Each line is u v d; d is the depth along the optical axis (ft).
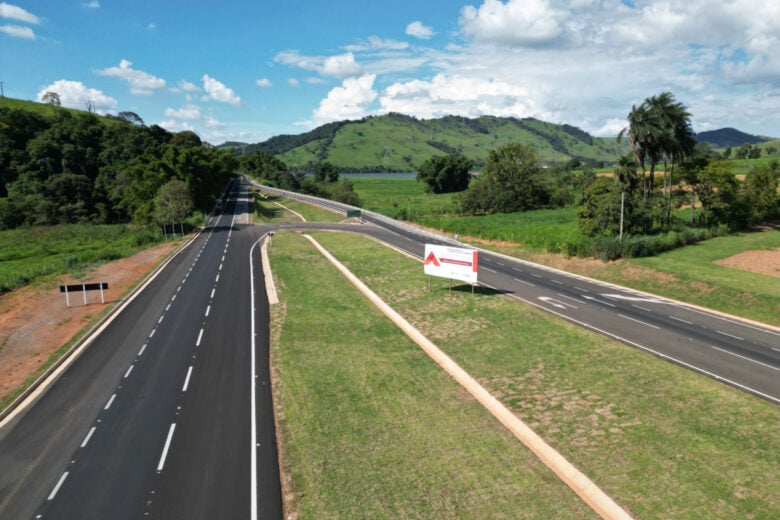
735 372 84.02
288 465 59.82
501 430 66.95
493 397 75.61
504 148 390.63
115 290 149.38
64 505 53.11
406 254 198.90
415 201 485.15
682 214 260.21
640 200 204.64
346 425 68.64
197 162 361.92
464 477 56.49
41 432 68.23
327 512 51.29
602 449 61.26
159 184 329.31
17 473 58.95
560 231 240.32
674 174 238.07
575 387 78.64
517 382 81.20
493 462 59.41
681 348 95.45
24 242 268.41
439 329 108.88
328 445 63.77
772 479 54.49
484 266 177.99
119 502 53.57
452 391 79.30
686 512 49.96
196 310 126.00
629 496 52.47
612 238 188.75
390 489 54.60
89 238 276.21
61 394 80.02
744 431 64.23
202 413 73.20
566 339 99.91
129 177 395.96
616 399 74.08
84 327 114.01
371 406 73.97
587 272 167.32
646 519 49.03
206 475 58.23
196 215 314.14
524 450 61.98
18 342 107.45
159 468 59.67
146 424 70.18
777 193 272.31
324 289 146.41
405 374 85.81
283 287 149.07
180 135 552.82
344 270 171.53
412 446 63.10
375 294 139.64
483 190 367.66
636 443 62.28
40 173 408.67
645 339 100.42
